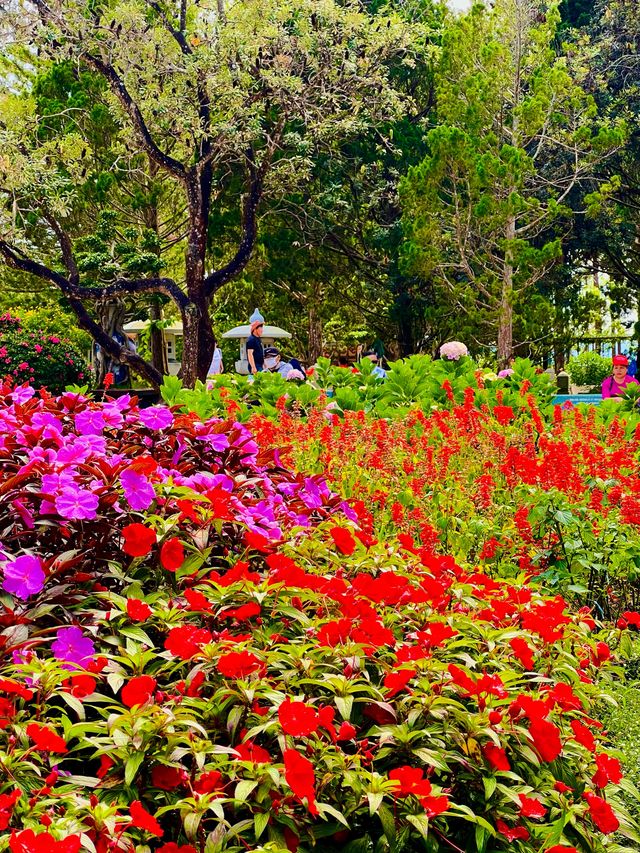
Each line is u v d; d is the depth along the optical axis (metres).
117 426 3.16
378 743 2.05
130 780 1.81
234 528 2.80
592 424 6.48
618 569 4.29
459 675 2.17
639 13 24.39
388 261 23.42
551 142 21.52
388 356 27.19
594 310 25.50
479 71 20.78
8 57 24.91
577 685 2.76
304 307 27.41
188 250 17.56
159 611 2.32
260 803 1.89
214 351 17.91
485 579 3.11
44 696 1.98
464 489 4.95
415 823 1.88
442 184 21.11
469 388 7.50
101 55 16.55
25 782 1.78
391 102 17.91
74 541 2.60
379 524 4.84
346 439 5.65
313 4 16.31
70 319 22.05
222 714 2.12
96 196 20.03
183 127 16.22
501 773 2.10
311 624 2.39
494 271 21.25
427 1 24.95
